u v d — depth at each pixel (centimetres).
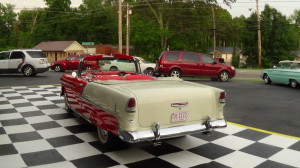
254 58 4919
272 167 396
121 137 380
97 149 457
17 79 1412
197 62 1446
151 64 1808
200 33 4884
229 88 1182
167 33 4172
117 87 422
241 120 643
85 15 6544
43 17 6744
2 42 7906
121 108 379
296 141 500
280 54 4869
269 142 495
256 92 1069
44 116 657
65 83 644
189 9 4462
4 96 909
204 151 454
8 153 438
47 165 396
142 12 4697
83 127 573
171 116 400
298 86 1235
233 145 481
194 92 417
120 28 2572
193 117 418
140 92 385
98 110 447
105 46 5616
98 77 530
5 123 599
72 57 2209
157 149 461
